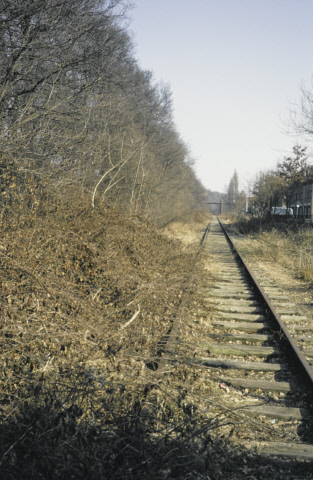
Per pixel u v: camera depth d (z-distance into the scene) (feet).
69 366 15.72
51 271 20.65
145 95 93.04
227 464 11.71
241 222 118.21
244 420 14.29
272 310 25.94
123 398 13.98
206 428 12.43
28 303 17.54
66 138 35.68
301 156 152.35
